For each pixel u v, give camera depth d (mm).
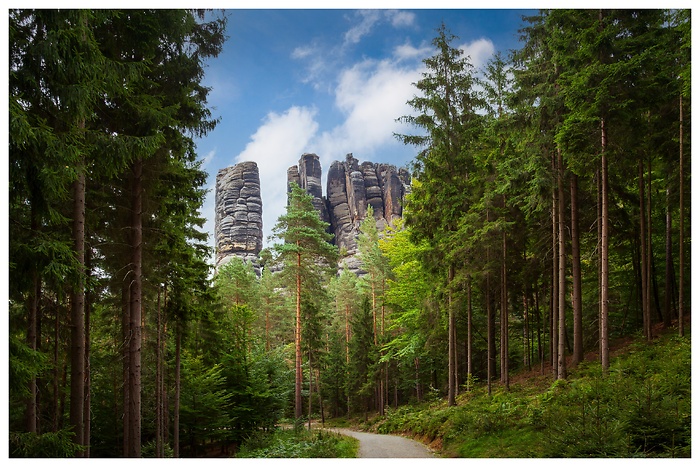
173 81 11672
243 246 96688
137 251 11453
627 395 10172
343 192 106750
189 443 20562
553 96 14055
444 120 18297
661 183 17422
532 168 14461
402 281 25625
